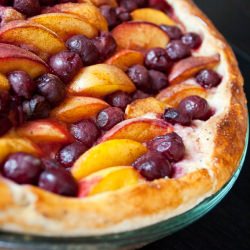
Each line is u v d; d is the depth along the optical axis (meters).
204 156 0.44
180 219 0.40
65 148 0.42
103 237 0.37
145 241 0.40
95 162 0.41
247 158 0.55
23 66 0.42
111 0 0.55
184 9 0.58
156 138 0.44
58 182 0.38
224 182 0.44
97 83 0.45
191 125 0.47
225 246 0.48
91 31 0.49
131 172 0.40
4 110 0.39
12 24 0.45
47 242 0.36
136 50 0.52
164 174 0.41
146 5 0.58
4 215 0.36
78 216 0.37
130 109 0.46
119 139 0.43
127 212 0.38
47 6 0.50
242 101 0.50
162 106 0.47
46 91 0.42
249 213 0.50
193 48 0.55
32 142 0.41
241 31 0.69
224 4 0.73
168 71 0.51
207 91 0.51
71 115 0.44
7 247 0.36
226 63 0.52
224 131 0.46
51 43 0.46
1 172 0.38
